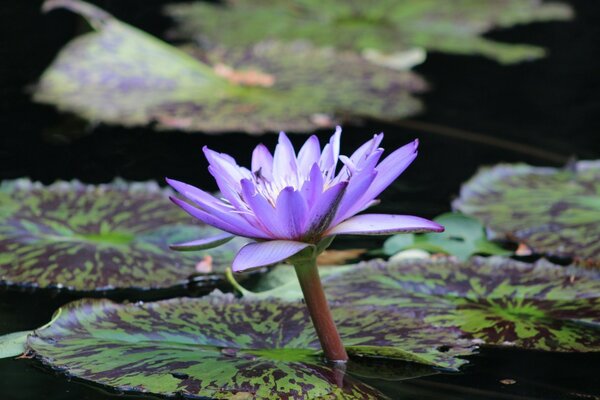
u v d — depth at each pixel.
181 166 2.47
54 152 2.50
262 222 2.01
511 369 2.07
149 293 2.19
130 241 2.26
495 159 2.53
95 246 2.24
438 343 2.09
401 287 2.19
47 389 2.04
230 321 2.11
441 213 2.38
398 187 2.46
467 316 2.14
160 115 2.59
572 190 2.37
